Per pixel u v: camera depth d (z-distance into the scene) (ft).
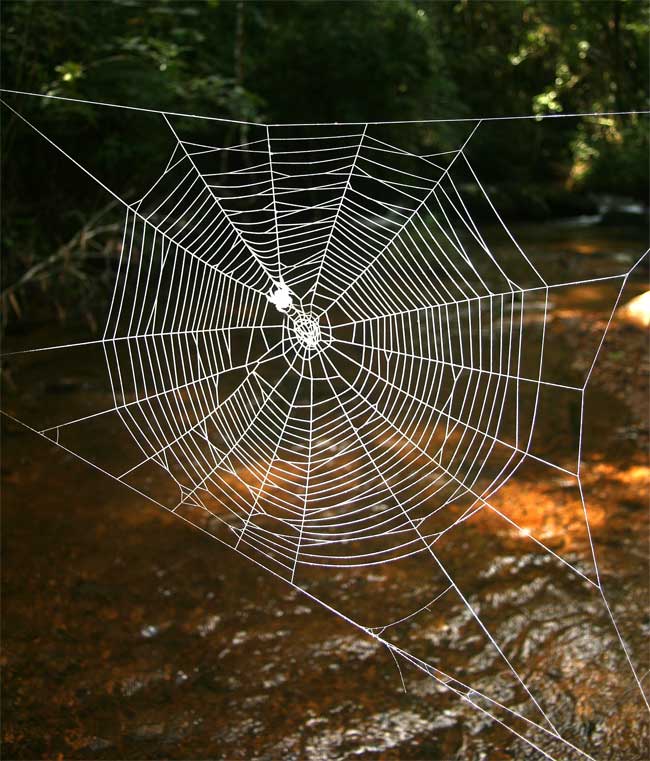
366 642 13.75
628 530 16.46
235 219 37.29
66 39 28.25
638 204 60.85
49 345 29.22
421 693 12.54
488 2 69.46
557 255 44.21
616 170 60.80
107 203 34.71
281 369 24.77
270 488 18.15
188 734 11.81
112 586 15.40
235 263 20.48
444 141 49.39
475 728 11.79
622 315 29.99
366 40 43.32
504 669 12.90
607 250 45.96
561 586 14.85
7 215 30.09
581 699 12.07
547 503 17.70
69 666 13.25
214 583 15.51
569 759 11.02
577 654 13.05
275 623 14.34
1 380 25.90
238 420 21.13
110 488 19.01
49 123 29.86
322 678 12.96
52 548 16.60
